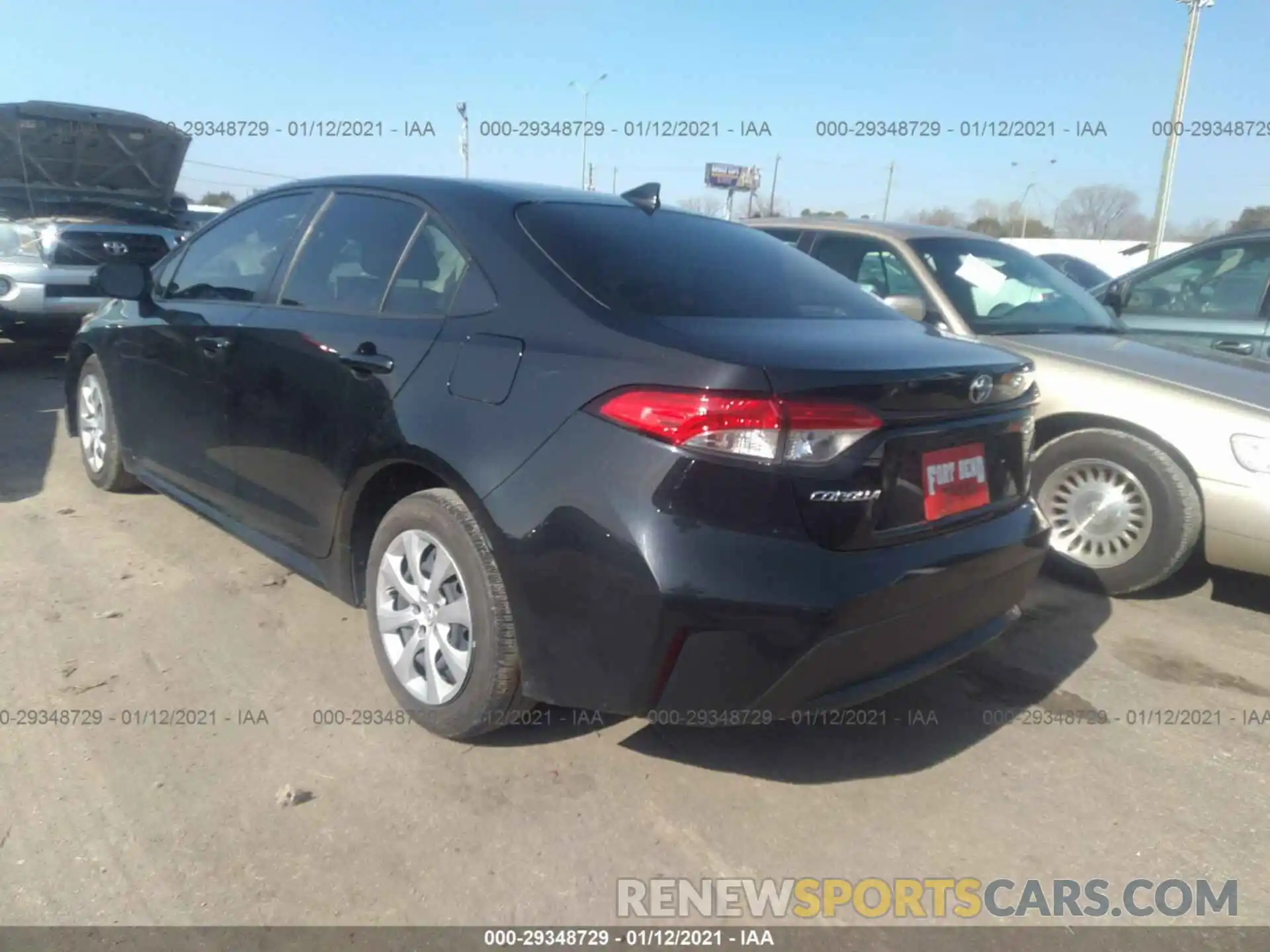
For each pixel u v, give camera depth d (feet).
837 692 8.43
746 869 8.28
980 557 9.07
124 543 14.76
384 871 8.02
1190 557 14.98
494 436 8.78
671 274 9.80
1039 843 8.80
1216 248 19.70
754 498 7.74
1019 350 15.02
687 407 7.78
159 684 10.75
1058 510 14.79
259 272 12.64
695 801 9.14
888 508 8.34
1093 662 12.41
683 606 7.72
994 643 12.87
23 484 17.57
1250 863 8.64
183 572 13.79
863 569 8.05
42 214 33.65
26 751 9.41
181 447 13.83
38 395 25.75
